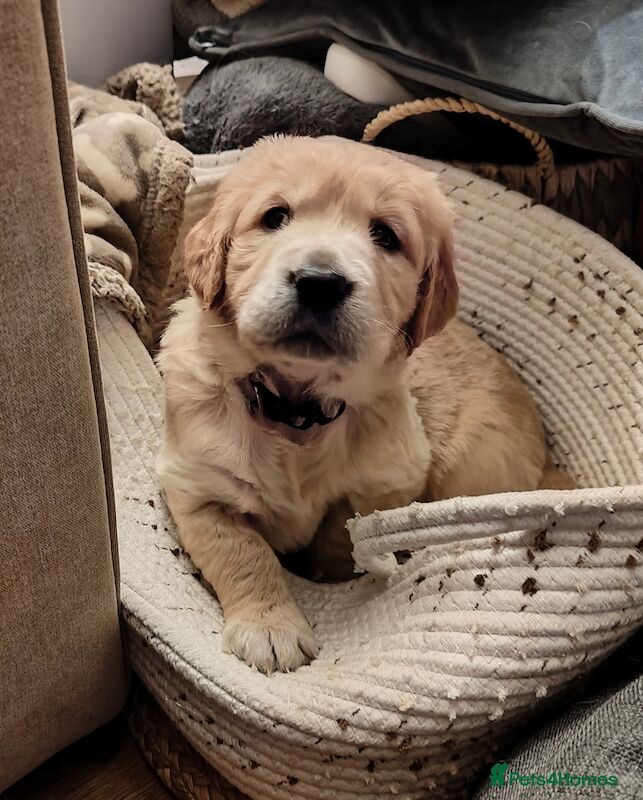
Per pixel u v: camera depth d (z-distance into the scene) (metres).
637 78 0.49
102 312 0.48
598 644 0.34
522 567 0.34
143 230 0.55
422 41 0.56
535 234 0.56
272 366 0.40
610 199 0.62
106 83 0.68
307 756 0.34
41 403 0.27
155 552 0.42
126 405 0.47
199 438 0.41
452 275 0.43
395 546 0.37
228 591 0.41
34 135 0.23
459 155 0.63
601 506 0.32
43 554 0.31
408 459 0.45
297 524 0.45
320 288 0.34
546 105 0.51
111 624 0.36
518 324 0.58
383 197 0.38
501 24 0.53
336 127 0.61
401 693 0.33
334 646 0.40
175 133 0.65
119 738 0.43
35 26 0.22
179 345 0.43
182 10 0.71
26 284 0.25
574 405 0.55
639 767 0.29
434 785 0.35
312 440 0.42
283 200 0.38
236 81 0.64
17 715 0.34
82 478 0.30
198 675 0.35
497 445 0.51
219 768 0.37
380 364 0.40
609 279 0.52
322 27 0.61
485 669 0.33
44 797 0.40
